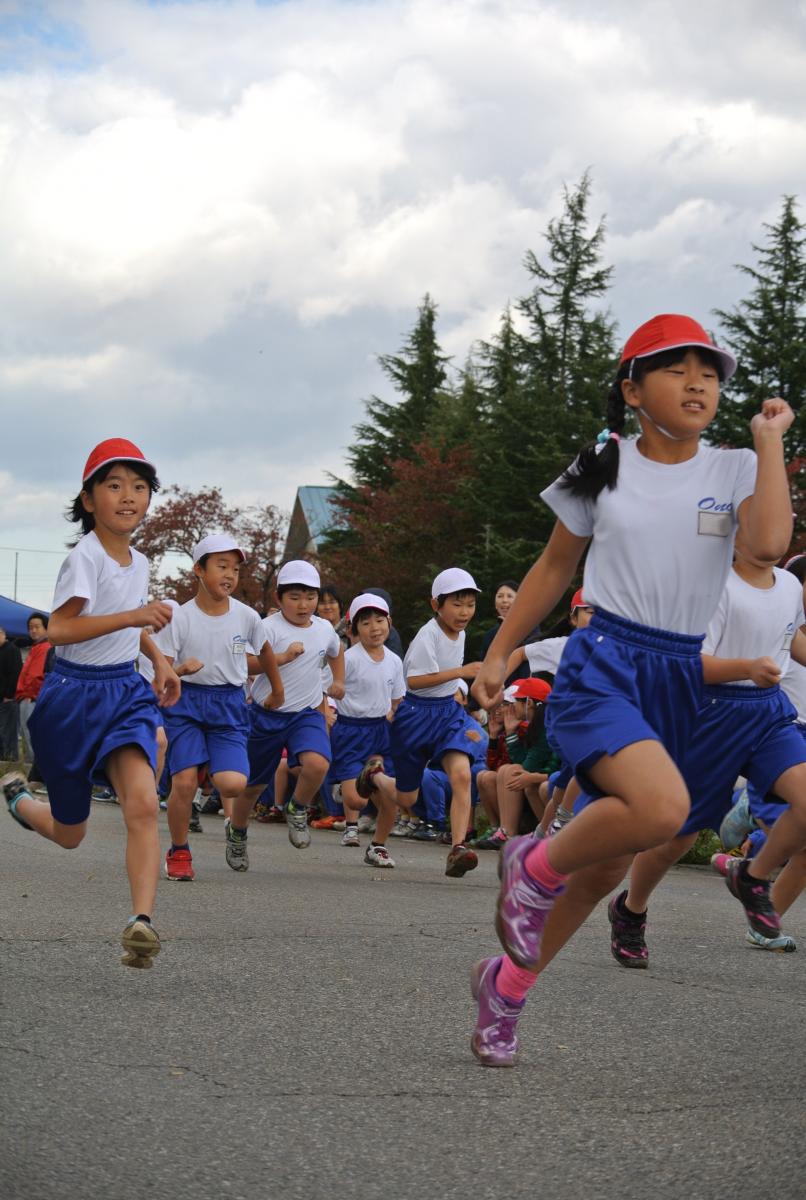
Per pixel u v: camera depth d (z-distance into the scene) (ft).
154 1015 13.91
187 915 21.15
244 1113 10.61
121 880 25.30
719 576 12.49
